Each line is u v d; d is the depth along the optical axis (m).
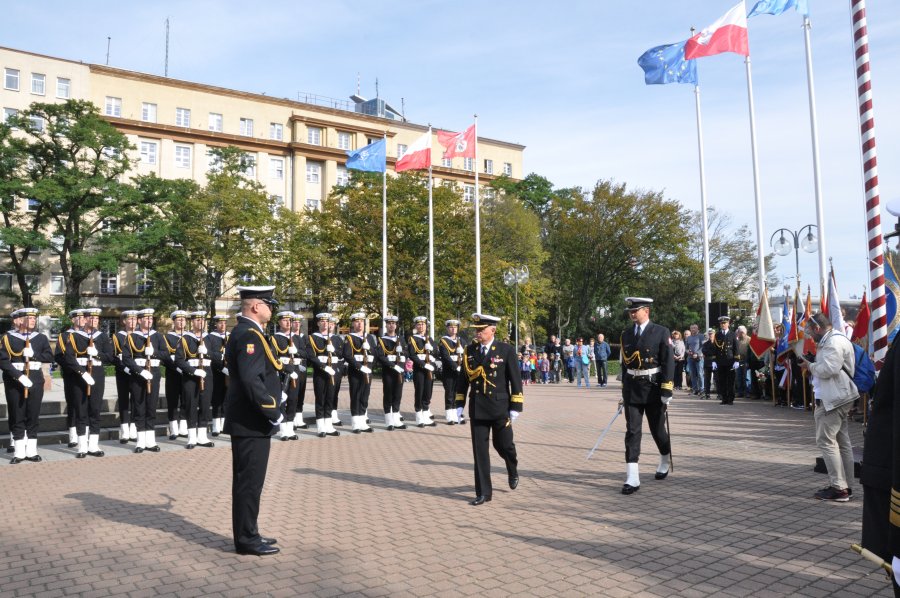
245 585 5.00
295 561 5.55
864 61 8.70
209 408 12.48
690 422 14.80
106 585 5.04
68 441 12.29
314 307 45.81
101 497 8.04
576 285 52.78
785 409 17.41
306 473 9.49
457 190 43.50
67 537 6.33
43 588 4.99
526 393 24.41
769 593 4.74
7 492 8.34
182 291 44.56
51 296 47.50
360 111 70.38
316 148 58.62
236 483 5.82
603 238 48.12
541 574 5.16
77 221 40.75
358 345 14.15
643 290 52.25
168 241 43.78
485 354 7.81
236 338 5.94
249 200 43.25
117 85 52.31
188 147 54.59
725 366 18.73
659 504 7.37
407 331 40.62
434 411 18.30
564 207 53.38
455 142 26.45
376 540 6.12
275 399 5.95
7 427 12.20
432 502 7.63
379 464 10.23
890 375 2.90
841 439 7.56
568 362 31.05
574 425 14.73
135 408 11.66
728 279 49.03
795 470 9.25
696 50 19.39
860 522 6.57
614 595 4.71
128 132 51.91
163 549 5.93
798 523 6.54
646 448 11.33
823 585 4.89
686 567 5.30
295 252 42.84
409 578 5.11
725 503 7.39
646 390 8.15
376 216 39.44
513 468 8.23
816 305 24.86
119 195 39.94
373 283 39.97
